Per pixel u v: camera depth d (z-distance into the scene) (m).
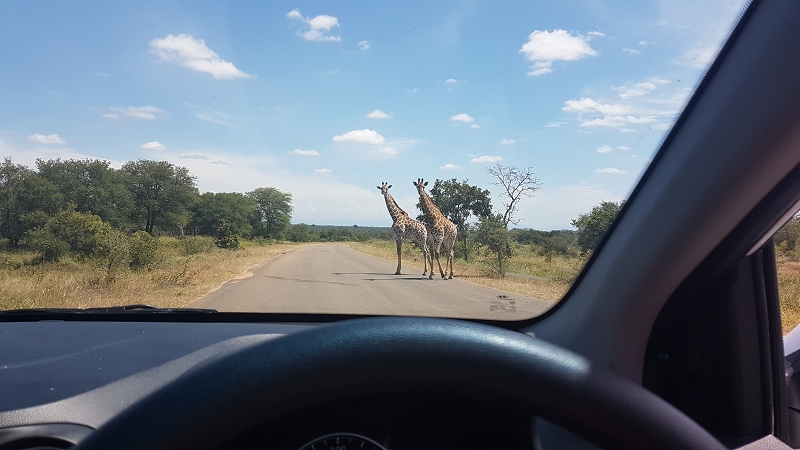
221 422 1.01
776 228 1.93
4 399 1.86
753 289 2.08
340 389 1.04
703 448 1.04
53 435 1.72
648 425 1.03
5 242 11.20
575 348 2.47
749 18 1.80
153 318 3.46
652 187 2.14
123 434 1.00
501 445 1.40
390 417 1.37
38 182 11.56
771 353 2.08
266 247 41.47
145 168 13.23
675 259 2.06
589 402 1.03
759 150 1.77
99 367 2.21
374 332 1.06
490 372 1.03
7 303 7.06
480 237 13.72
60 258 11.26
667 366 2.25
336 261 20.36
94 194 12.26
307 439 1.37
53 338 2.76
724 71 1.88
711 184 1.90
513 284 8.71
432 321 1.12
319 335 1.06
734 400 2.07
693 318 2.20
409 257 22.14
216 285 10.69
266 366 1.02
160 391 1.05
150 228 13.43
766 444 1.99
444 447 1.41
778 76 1.69
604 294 2.35
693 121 1.99
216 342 2.67
